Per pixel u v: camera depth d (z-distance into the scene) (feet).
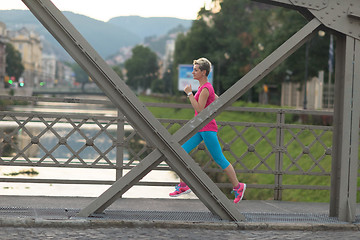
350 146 32.01
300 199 92.63
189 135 29.22
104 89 27.96
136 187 44.91
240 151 140.77
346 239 28.68
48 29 27.07
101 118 39.14
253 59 444.14
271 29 378.32
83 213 29.71
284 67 290.56
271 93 411.95
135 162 42.24
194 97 36.58
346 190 32.14
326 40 275.18
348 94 31.68
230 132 170.81
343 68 32.27
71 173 49.29
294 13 297.94
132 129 39.88
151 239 26.86
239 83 29.25
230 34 489.67
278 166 41.83
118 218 29.86
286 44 29.43
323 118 188.55
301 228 30.58
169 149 29.07
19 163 38.34
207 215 32.12
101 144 40.14
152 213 32.01
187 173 29.68
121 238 26.76
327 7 30.45
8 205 33.24
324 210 37.06
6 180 38.60
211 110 29.22
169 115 425.69
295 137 42.01
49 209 31.60
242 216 30.91
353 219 31.91
